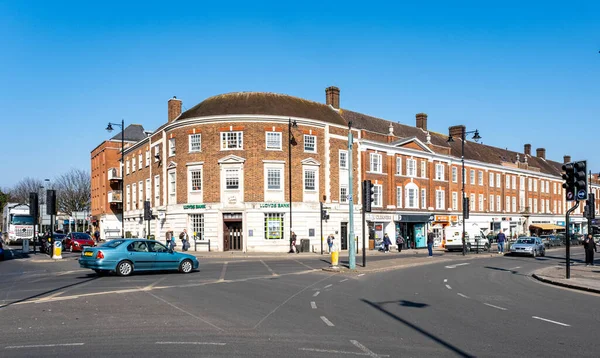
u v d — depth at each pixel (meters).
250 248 39.28
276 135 40.72
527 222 73.62
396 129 55.31
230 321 10.68
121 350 8.17
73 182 80.19
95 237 54.22
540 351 8.25
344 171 44.62
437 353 8.07
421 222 53.22
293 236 39.03
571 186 19.48
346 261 30.77
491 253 42.22
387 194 48.72
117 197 61.75
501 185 68.38
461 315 11.66
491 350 8.30
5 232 62.97
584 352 8.20
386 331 9.76
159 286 16.70
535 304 13.55
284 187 40.41
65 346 8.45
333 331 9.72
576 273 22.41
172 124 42.62
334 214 42.94
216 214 39.94
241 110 41.16
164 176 44.12
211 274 21.23
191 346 8.45
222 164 40.06
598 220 73.19
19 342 8.74
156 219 45.97
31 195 37.16
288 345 8.55
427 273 23.36
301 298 14.22
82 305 12.67
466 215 38.97
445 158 57.00
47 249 39.06
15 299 13.79
